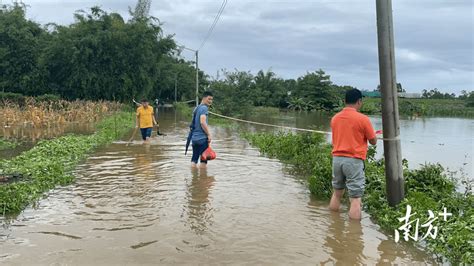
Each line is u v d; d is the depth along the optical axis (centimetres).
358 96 655
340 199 682
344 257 502
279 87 6562
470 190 770
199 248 516
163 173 948
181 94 6869
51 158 1081
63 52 4181
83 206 686
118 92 4291
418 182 763
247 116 3578
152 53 4422
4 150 1360
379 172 829
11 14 4362
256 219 632
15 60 4275
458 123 3281
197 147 1030
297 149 1155
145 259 481
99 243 527
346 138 642
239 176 927
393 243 548
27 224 596
